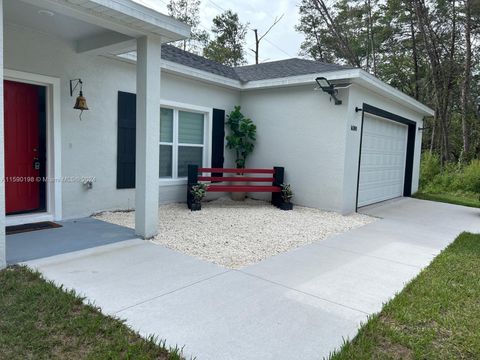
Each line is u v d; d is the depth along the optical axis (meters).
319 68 8.66
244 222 6.48
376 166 9.69
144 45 4.73
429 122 20.66
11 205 5.50
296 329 2.72
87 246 4.55
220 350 2.40
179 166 8.17
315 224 6.60
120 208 6.72
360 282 3.78
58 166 5.71
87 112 6.06
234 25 26.70
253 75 9.30
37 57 5.32
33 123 5.67
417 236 6.03
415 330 2.76
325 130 7.81
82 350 2.31
